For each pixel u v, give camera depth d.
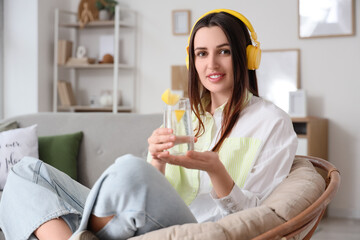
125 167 1.04
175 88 4.96
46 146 2.75
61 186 1.61
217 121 1.67
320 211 1.24
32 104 5.06
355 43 4.39
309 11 4.49
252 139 1.56
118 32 4.94
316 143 4.11
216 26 1.55
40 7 5.05
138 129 2.70
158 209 1.06
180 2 4.93
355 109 4.41
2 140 2.70
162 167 1.41
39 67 5.07
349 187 4.42
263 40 4.64
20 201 1.47
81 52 5.18
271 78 4.60
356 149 4.40
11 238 1.48
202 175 1.58
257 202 1.39
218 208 1.56
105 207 1.04
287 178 1.46
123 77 5.19
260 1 4.64
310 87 4.52
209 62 1.56
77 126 2.81
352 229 3.91
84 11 5.09
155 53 5.05
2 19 5.12
